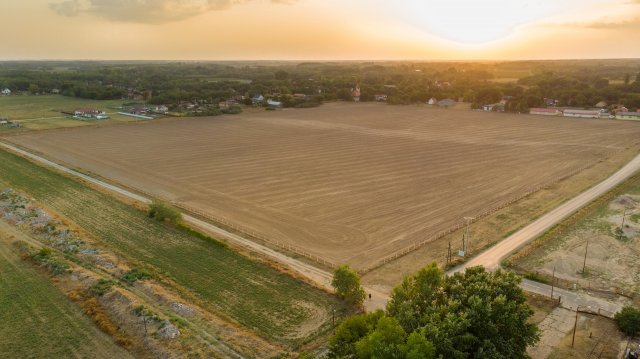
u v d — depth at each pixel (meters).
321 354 43.41
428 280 44.62
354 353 38.00
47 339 44.91
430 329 37.16
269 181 102.50
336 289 53.88
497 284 43.00
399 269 61.50
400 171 110.00
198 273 59.84
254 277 58.94
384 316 40.25
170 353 42.19
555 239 70.94
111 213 82.19
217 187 98.56
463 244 68.50
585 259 63.97
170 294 53.78
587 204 85.94
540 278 58.69
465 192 94.00
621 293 55.53
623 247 68.00
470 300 40.31
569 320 50.19
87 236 70.94
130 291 53.84
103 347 43.59
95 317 47.94
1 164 117.25
